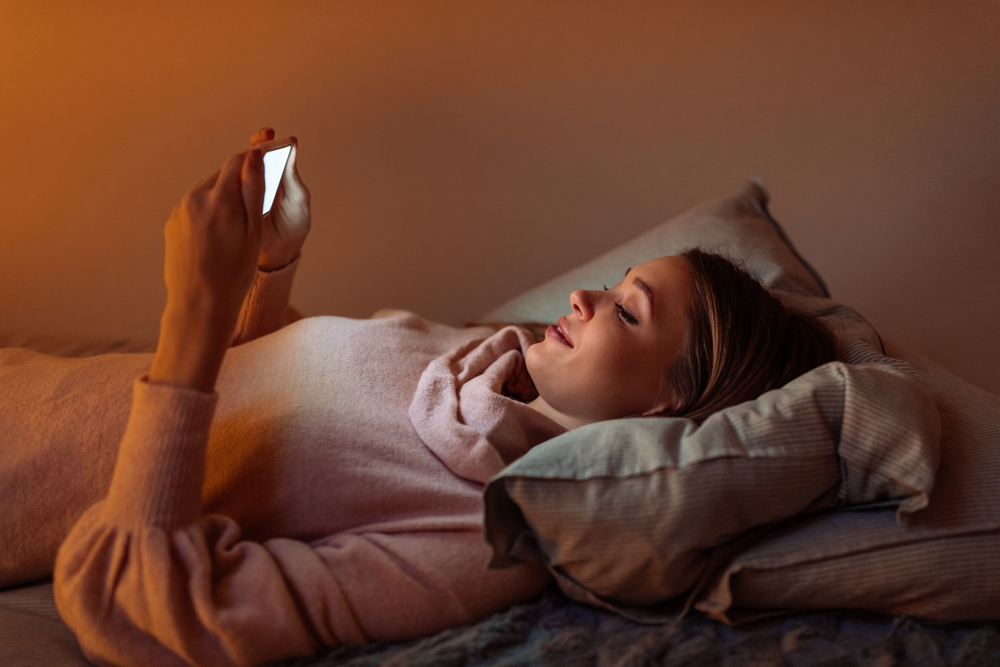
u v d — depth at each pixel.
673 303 0.92
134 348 1.44
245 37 1.58
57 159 1.60
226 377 0.89
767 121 1.68
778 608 0.73
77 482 0.80
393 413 0.88
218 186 0.70
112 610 0.66
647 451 0.68
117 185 1.63
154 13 1.55
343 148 1.67
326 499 0.78
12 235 1.63
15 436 0.82
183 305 0.69
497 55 1.65
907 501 0.68
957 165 1.63
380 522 0.78
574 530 0.66
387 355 0.96
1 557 0.80
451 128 1.69
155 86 1.58
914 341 1.69
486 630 0.69
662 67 1.67
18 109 1.56
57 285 1.67
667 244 1.32
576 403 0.93
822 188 1.69
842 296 1.73
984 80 1.59
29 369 0.91
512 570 0.75
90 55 1.55
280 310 1.07
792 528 0.73
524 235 1.77
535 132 1.70
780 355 0.90
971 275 1.64
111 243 1.66
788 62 1.65
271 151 0.79
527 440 0.91
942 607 0.70
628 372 0.91
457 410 0.88
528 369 0.96
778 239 1.37
